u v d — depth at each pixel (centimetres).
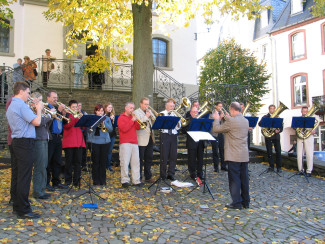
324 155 1088
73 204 526
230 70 2092
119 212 498
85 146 664
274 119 831
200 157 750
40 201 532
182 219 477
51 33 1455
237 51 2159
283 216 507
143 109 683
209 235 415
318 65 2205
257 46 2733
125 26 1058
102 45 1000
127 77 1520
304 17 2288
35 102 498
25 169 442
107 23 874
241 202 550
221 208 539
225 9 953
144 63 919
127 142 657
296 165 924
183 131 753
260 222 473
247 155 546
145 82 918
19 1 1421
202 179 752
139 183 672
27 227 411
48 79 1314
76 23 892
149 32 929
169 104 713
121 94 1312
